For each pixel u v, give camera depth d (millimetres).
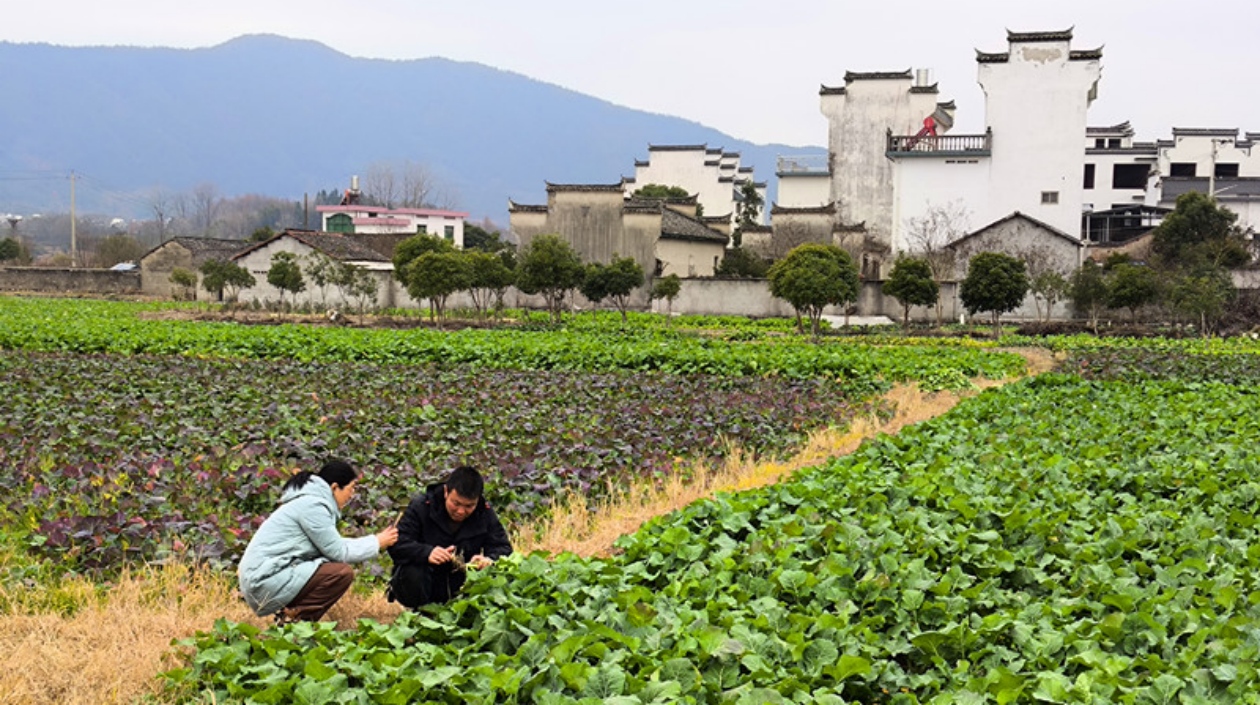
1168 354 35281
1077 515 11453
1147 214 73812
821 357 31219
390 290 67188
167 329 38375
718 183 98688
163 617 9289
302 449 16078
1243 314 49594
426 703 6922
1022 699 7043
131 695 7844
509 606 8445
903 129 81250
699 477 15320
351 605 10117
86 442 16469
